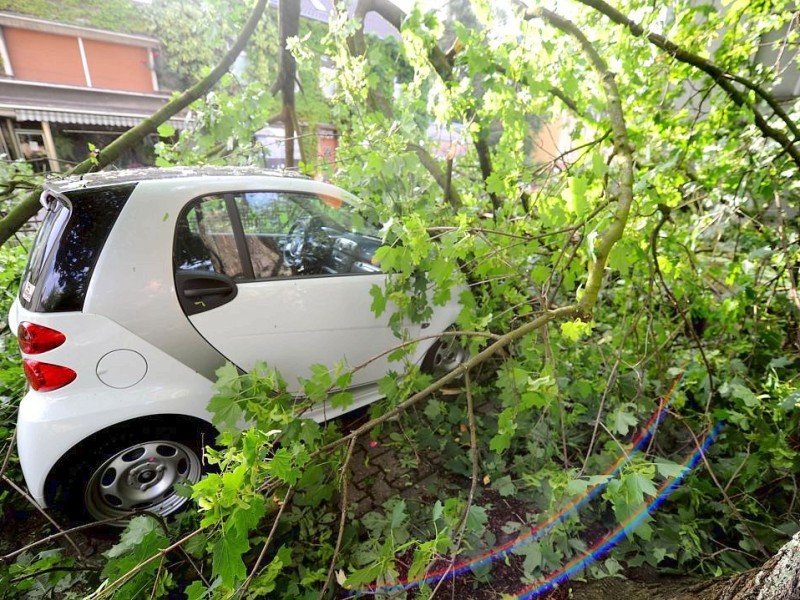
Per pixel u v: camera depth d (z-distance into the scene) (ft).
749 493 6.79
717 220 9.87
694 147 10.03
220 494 3.74
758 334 8.88
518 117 9.04
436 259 6.97
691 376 8.11
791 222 10.52
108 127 37.83
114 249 6.01
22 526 6.93
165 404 6.34
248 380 6.09
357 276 8.24
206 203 6.86
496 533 6.68
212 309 6.65
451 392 9.66
